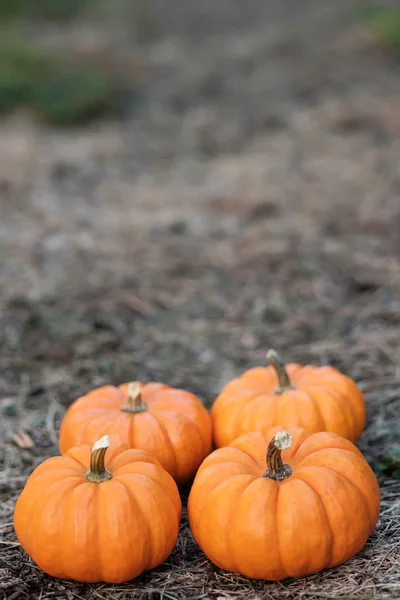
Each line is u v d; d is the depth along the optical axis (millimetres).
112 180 1659
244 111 2117
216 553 638
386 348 926
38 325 993
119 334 979
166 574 659
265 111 2090
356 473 646
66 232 1334
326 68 2354
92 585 651
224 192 1527
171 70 2570
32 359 930
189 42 3121
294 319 1004
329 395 720
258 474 650
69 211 1454
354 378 880
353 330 969
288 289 1084
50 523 628
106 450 672
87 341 961
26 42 2627
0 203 1496
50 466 656
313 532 625
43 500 635
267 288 1091
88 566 628
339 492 634
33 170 1702
